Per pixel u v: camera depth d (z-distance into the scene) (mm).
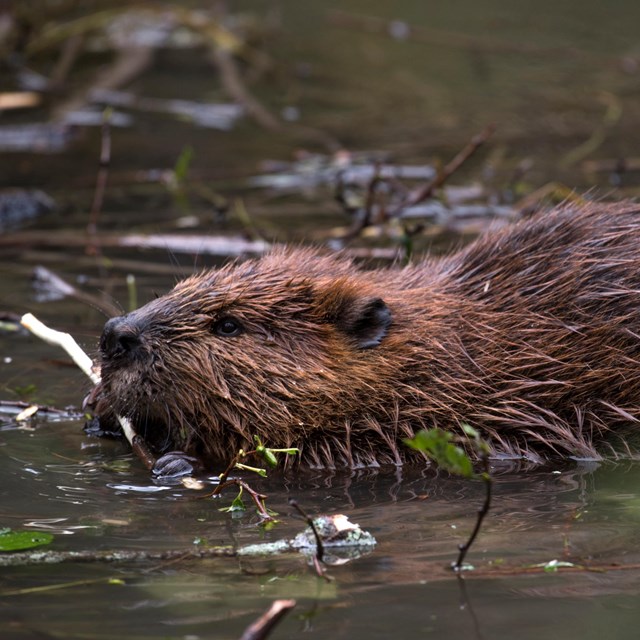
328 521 7785
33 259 15102
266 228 16125
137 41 27281
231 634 6250
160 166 19516
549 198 17016
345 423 9844
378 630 6309
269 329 9977
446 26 29469
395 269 11367
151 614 6512
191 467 9430
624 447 9891
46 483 9008
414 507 8539
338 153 19781
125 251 15414
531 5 31438
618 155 19766
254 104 23594
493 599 6719
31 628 6332
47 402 10953
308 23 29750
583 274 10359
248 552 7492
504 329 10164
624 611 6523
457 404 9898
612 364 10023
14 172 19078
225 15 29297
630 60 26391
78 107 22953
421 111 23188
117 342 9750
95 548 7555
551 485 9070
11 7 25656
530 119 22469
